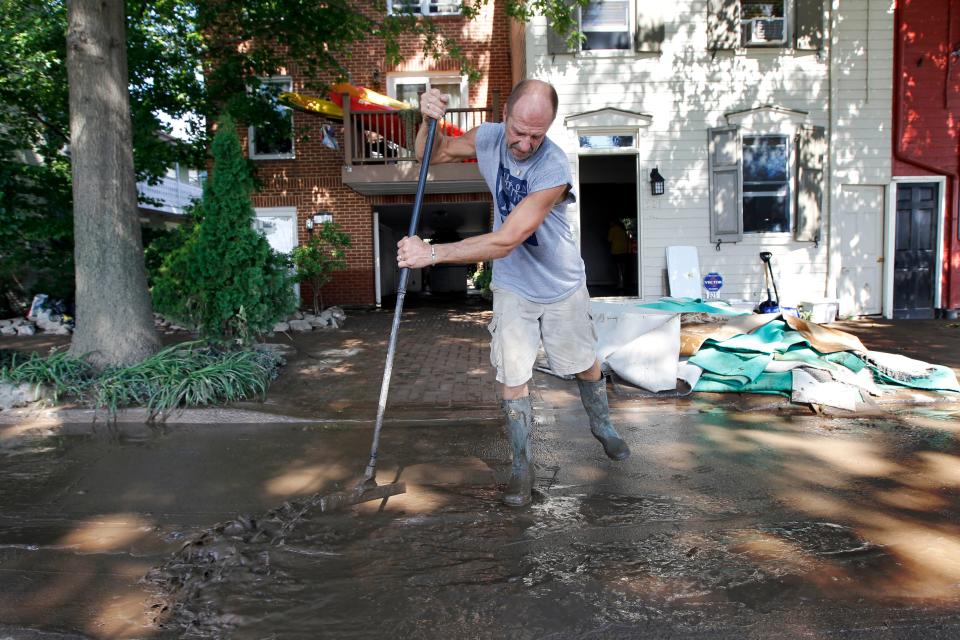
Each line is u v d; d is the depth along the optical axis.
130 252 6.24
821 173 10.86
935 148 10.97
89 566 2.72
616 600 2.36
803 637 2.11
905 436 4.52
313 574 2.59
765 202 10.94
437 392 6.03
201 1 10.19
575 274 3.32
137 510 3.35
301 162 13.57
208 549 2.77
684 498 3.41
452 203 13.57
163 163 11.38
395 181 11.84
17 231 10.86
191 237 7.43
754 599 2.36
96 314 6.12
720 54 10.75
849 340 6.07
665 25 10.73
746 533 2.95
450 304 15.00
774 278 10.98
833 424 4.86
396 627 2.21
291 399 5.80
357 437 4.73
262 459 4.22
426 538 2.92
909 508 3.24
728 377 5.68
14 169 10.49
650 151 10.87
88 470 4.02
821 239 11.00
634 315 6.18
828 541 2.85
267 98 11.52
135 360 6.16
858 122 10.91
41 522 3.20
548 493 3.51
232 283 7.02
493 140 3.19
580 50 10.71
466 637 2.15
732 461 4.03
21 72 10.08
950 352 7.77
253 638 2.15
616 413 5.25
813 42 10.73
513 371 3.28
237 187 6.98
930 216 11.16
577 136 10.88
